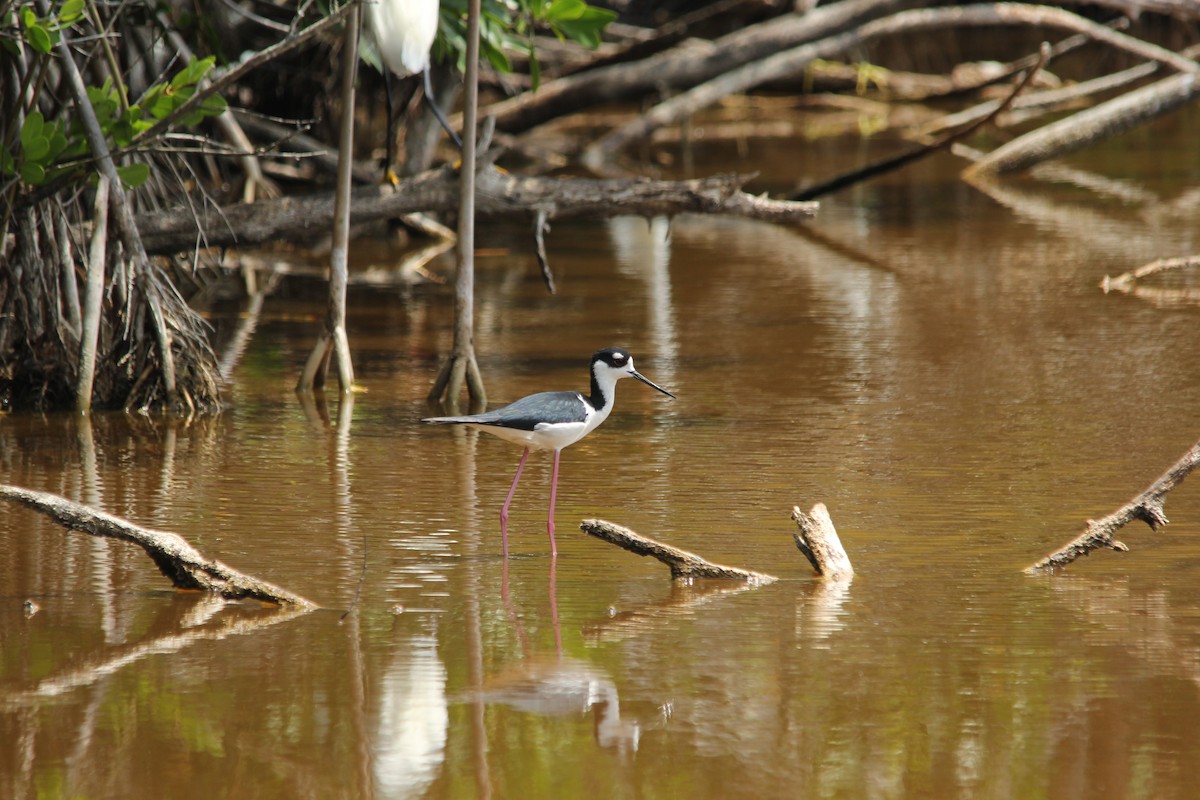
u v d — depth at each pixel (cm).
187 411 1342
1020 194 2817
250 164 2088
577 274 2125
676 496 1069
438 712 708
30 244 1348
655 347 1625
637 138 3144
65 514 850
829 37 2992
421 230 2458
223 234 1555
